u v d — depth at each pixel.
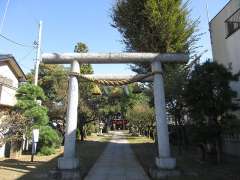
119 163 16.59
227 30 17.70
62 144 27.06
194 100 13.66
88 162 16.77
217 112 13.30
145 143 33.59
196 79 13.64
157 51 18.89
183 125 21.05
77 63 12.91
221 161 14.02
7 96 19.48
